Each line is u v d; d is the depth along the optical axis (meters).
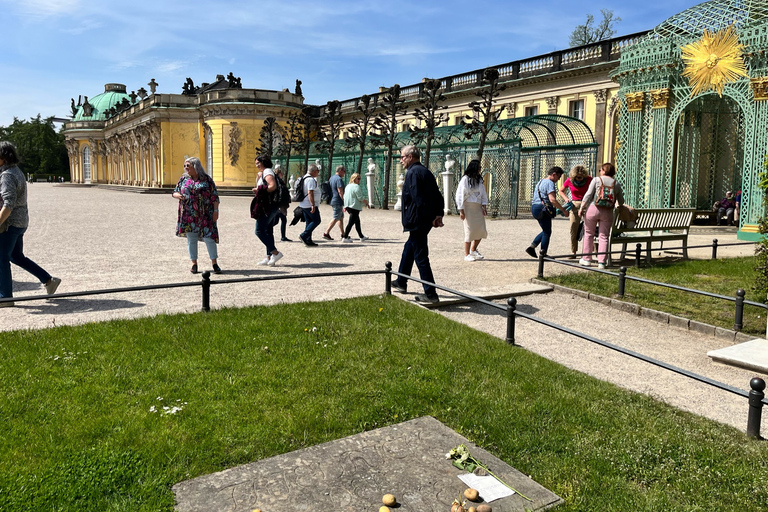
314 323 6.26
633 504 3.14
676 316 7.45
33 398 4.25
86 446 3.61
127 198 43.72
